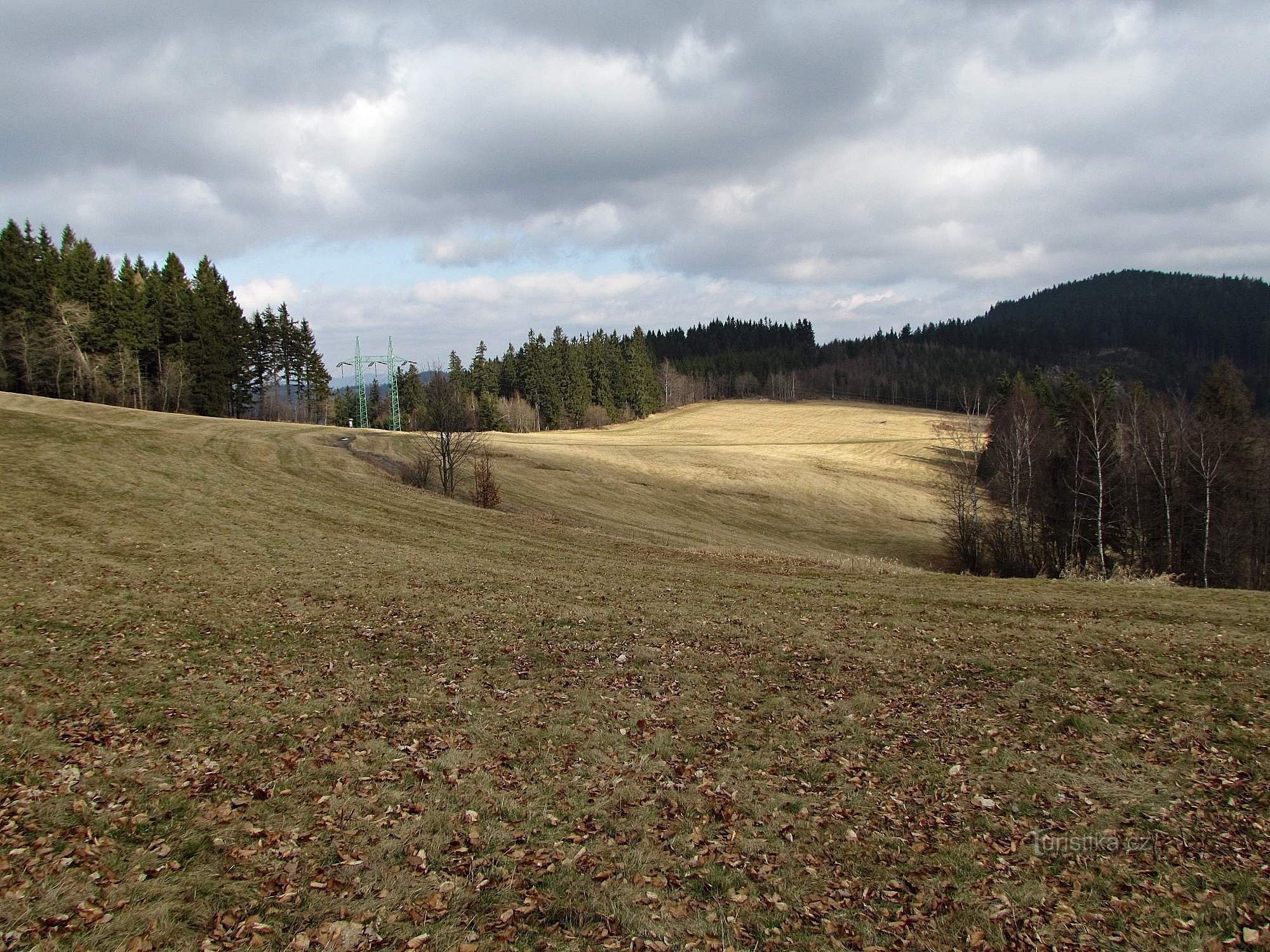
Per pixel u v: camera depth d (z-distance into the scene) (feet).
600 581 74.43
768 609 61.57
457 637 50.49
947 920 21.02
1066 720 36.04
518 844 24.99
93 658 41.39
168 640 45.88
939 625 55.93
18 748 29.60
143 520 87.30
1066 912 21.31
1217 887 22.31
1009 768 31.19
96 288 243.81
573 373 424.87
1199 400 180.34
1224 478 139.54
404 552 85.10
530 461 214.28
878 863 24.08
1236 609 60.39
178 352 263.90
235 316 297.74
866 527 198.90
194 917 20.45
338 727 34.73
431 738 33.88
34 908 20.17
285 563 72.28
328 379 362.74
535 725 35.70
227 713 35.63
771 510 206.69
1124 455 151.33
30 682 36.78
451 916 20.94
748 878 23.13
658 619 56.80
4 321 223.30
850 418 409.08
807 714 37.50
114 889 21.44
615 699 39.32
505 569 79.05
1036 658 46.19
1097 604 63.41
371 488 141.28
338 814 26.71
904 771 31.04
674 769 31.12
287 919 20.58
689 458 252.42
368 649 47.14
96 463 116.16
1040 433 164.55
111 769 28.89
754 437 356.38
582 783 29.76
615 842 25.18
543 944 19.69
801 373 615.16
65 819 24.91
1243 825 25.88
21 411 144.46
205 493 111.45
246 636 48.37
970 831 26.14
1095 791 28.91
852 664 45.57
